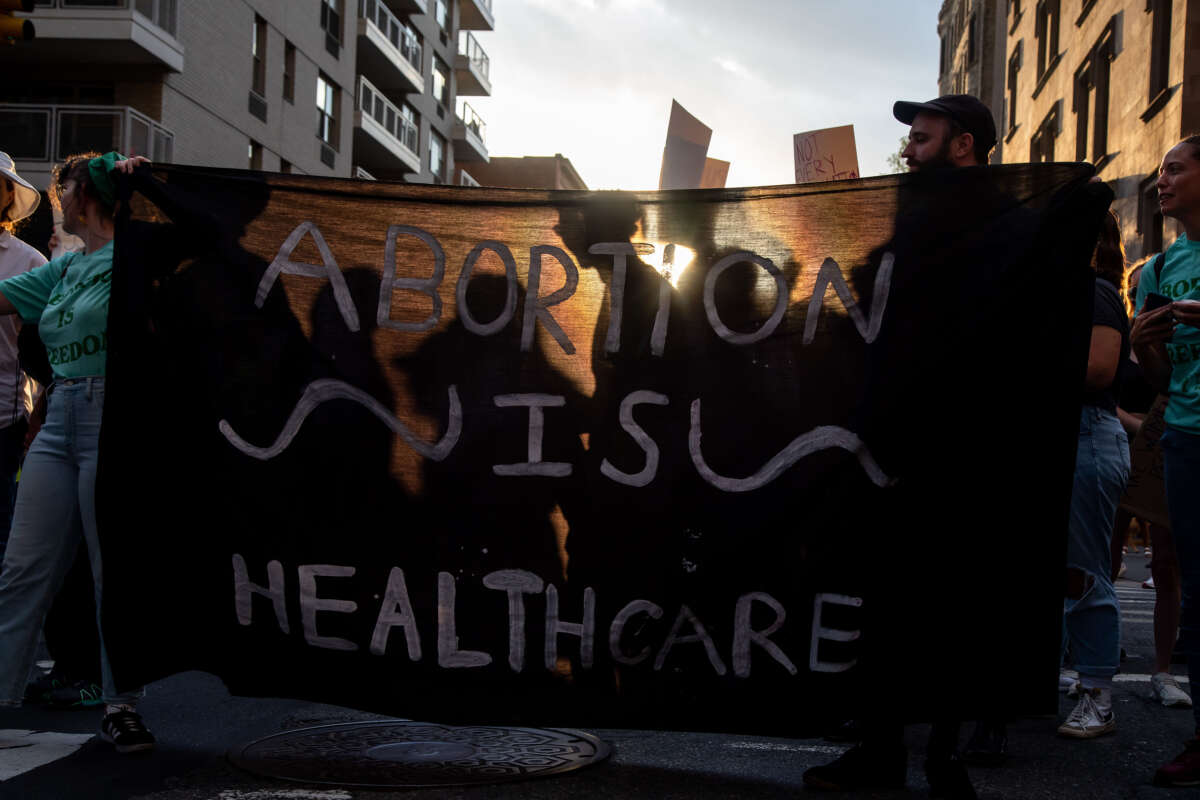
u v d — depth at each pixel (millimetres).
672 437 3861
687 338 3898
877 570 3680
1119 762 4270
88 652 4566
